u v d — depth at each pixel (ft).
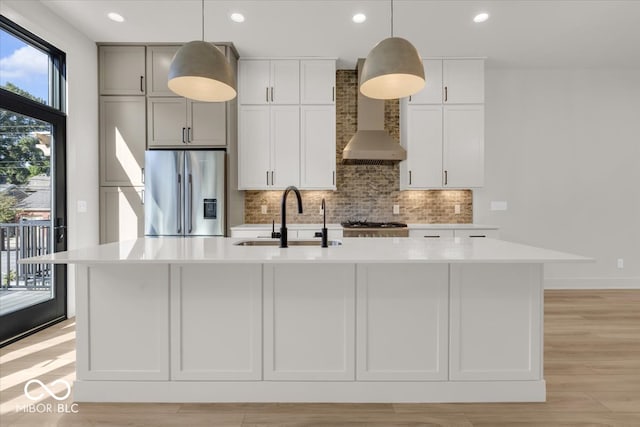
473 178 14.17
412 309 6.69
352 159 13.70
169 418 6.22
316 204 15.30
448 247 7.16
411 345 6.72
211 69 6.62
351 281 6.66
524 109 15.40
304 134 14.11
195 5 10.40
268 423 6.10
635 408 6.53
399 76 7.48
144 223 13.03
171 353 6.69
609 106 15.42
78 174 11.99
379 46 6.44
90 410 6.43
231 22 11.38
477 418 6.24
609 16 11.07
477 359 6.71
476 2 10.28
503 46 13.14
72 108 11.71
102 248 7.02
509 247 7.11
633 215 15.53
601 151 15.48
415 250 6.72
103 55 13.05
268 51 13.51
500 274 6.66
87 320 6.64
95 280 6.63
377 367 6.73
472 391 6.71
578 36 12.39
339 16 11.03
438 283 6.67
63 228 11.45
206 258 5.78
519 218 15.48
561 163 15.48
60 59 11.51
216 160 12.71
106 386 6.68
